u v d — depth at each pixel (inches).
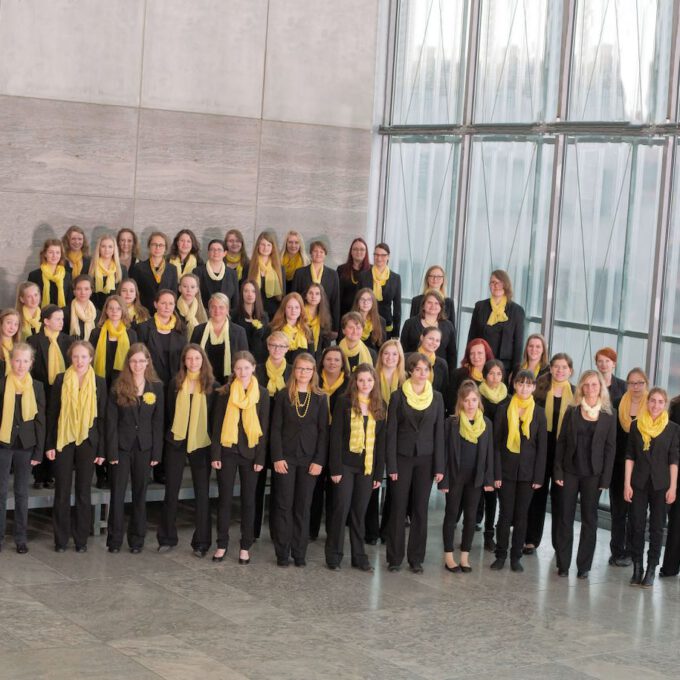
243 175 553.0
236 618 322.0
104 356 403.9
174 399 383.2
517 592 364.2
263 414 377.7
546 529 454.9
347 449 374.0
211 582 355.9
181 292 428.5
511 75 516.1
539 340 410.3
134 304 430.6
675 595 370.3
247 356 374.9
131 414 376.8
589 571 394.9
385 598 350.0
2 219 503.8
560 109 488.1
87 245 474.3
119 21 521.7
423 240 564.7
